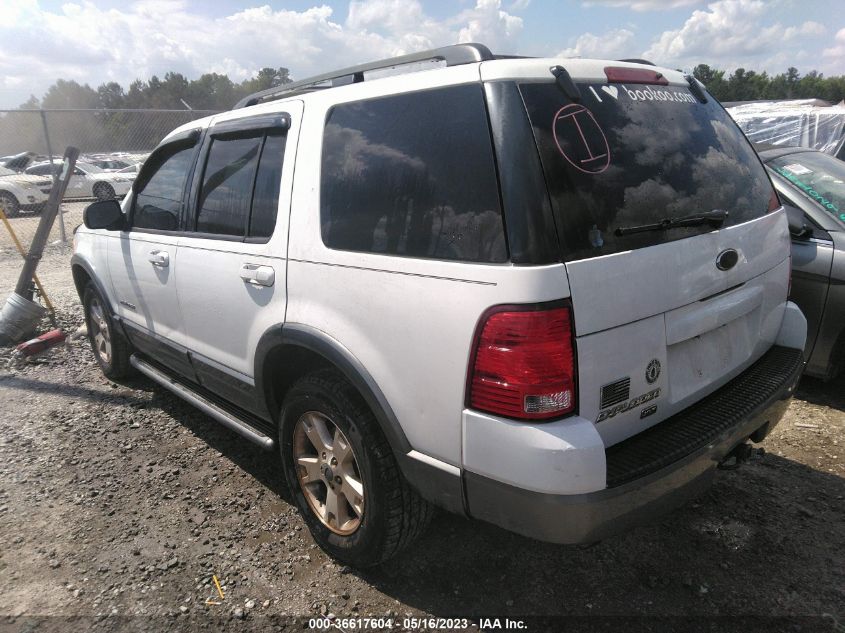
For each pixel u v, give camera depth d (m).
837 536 2.80
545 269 1.80
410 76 2.28
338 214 2.41
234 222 2.98
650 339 2.06
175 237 3.41
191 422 4.18
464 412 1.96
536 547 2.79
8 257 10.78
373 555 2.48
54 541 2.93
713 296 2.32
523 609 2.43
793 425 3.84
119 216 3.90
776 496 3.12
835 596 2.44
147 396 4.63
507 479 1.89
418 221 2.11
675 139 2.34
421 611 2.44
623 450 2.04
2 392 4.78
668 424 2.22
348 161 2.41
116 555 2.82
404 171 2.19
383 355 2.20
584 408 1.89
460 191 2.00
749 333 2.62
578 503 1.81
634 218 2.04
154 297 3.69
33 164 18.12
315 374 2.56
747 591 2.48
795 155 4.79
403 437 2.19
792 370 2.62
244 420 3.23
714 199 2.37
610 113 2.15
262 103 3.22
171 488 3.37
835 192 4.31
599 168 2.02
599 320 1.89
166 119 13.48
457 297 1.95
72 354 5.63
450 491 2.09
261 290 2.74
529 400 1.82
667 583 2.54
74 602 2.53
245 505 3.18
